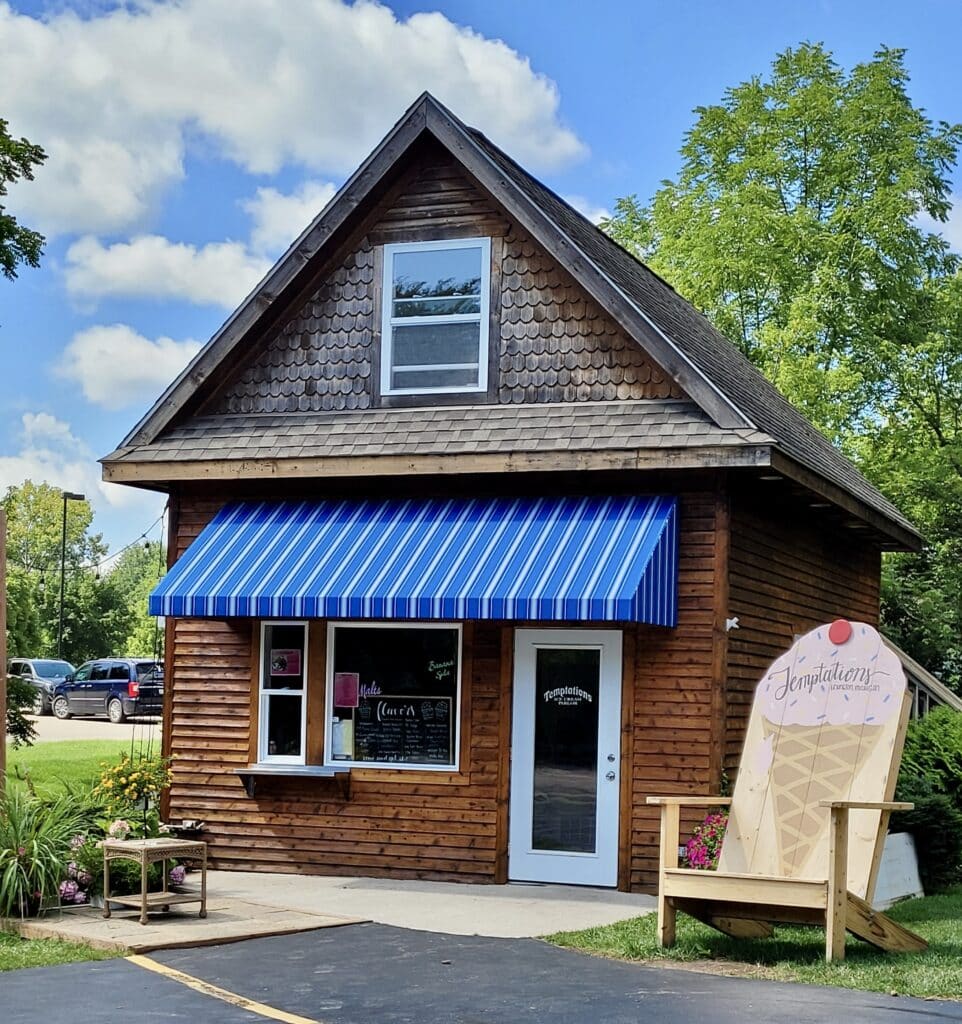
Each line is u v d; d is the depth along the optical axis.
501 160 18.50
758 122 38.03
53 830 14.21
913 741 18.17
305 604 15.95
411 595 15.45
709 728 15.65
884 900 15.00
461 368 17.45
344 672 17.36
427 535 16.47
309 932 13.09
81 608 70.81
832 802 11.37
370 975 11.05
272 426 17.94
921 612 32.34
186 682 18.06
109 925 12.96
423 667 17.02
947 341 36.91
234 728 17.78
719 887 11.68
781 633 18.14
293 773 17.09
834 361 35.66
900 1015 9.53
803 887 11.38
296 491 17.92
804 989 10.46
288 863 17.30
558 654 16.41
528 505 16.53
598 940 12.54
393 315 17.83
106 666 45.22
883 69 37.44
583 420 16.47
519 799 16.42
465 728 16.67
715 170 38.47
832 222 35.72
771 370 33.84
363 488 17.61
